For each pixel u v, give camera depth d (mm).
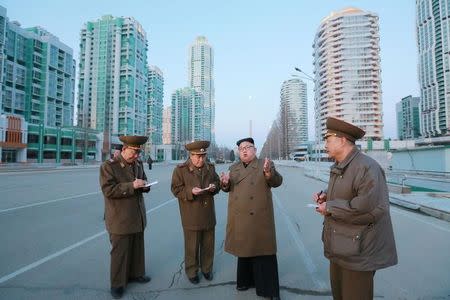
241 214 3689
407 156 28297
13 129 52469
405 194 13281
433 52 91375
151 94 118938
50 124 82938
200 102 123688
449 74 86125
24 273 4469
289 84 112750
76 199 11695
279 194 14859
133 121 102812
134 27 103875
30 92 77312
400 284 4199
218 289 3998
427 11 93125
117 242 3789
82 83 103875
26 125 55469
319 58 92938
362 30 86500
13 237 6363
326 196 2756
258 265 3715
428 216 9391
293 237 6695
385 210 2371
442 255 5496
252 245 3607
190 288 4027
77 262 4934
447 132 86438
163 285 4121
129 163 4020
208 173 4246
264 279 3674
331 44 88812
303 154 105938
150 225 7711
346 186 2512
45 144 60125
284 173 35781
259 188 3713
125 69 100688
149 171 34594
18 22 78562
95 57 102500
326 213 2490
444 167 23156
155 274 4500
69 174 26969
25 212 9078
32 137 57344
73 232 6789
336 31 87812
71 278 4305
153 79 119688
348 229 2439
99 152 74125
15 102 73188
